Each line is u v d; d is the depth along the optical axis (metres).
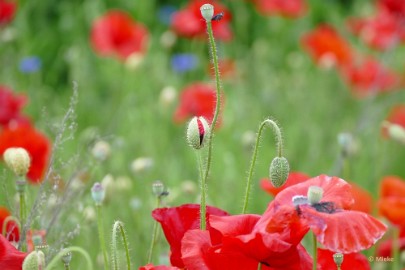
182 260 2.62
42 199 3.30
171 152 6.98
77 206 4.00
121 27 7.57
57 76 9.28
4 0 7.39
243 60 9.41
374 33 8.26
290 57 9.63
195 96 6.51
